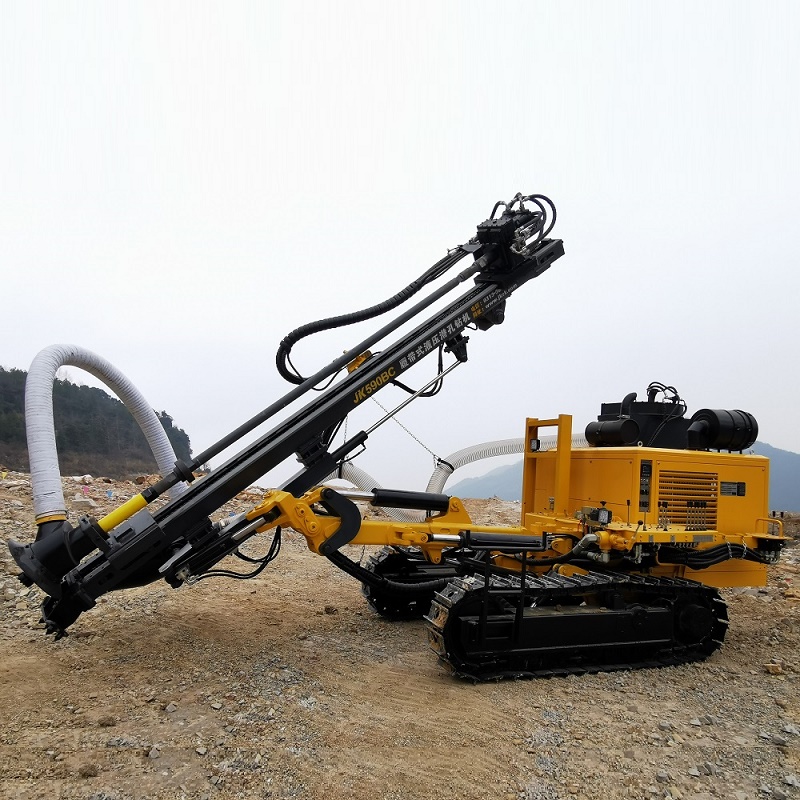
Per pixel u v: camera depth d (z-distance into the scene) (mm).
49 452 5594
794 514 13367
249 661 4840
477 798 3160
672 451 5746
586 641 5047
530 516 6574
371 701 4246
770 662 5383
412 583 6379
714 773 3469
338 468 5562
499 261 6152
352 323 5629
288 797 3096
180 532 4730
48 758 3320
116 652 4867
